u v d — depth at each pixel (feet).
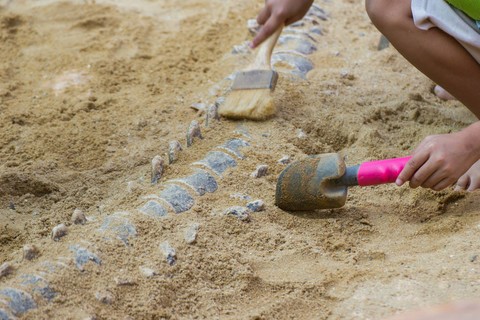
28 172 11.34
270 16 12.61
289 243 9.34
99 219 9.54
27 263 8.52
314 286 8.44
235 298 8.34
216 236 9.29
